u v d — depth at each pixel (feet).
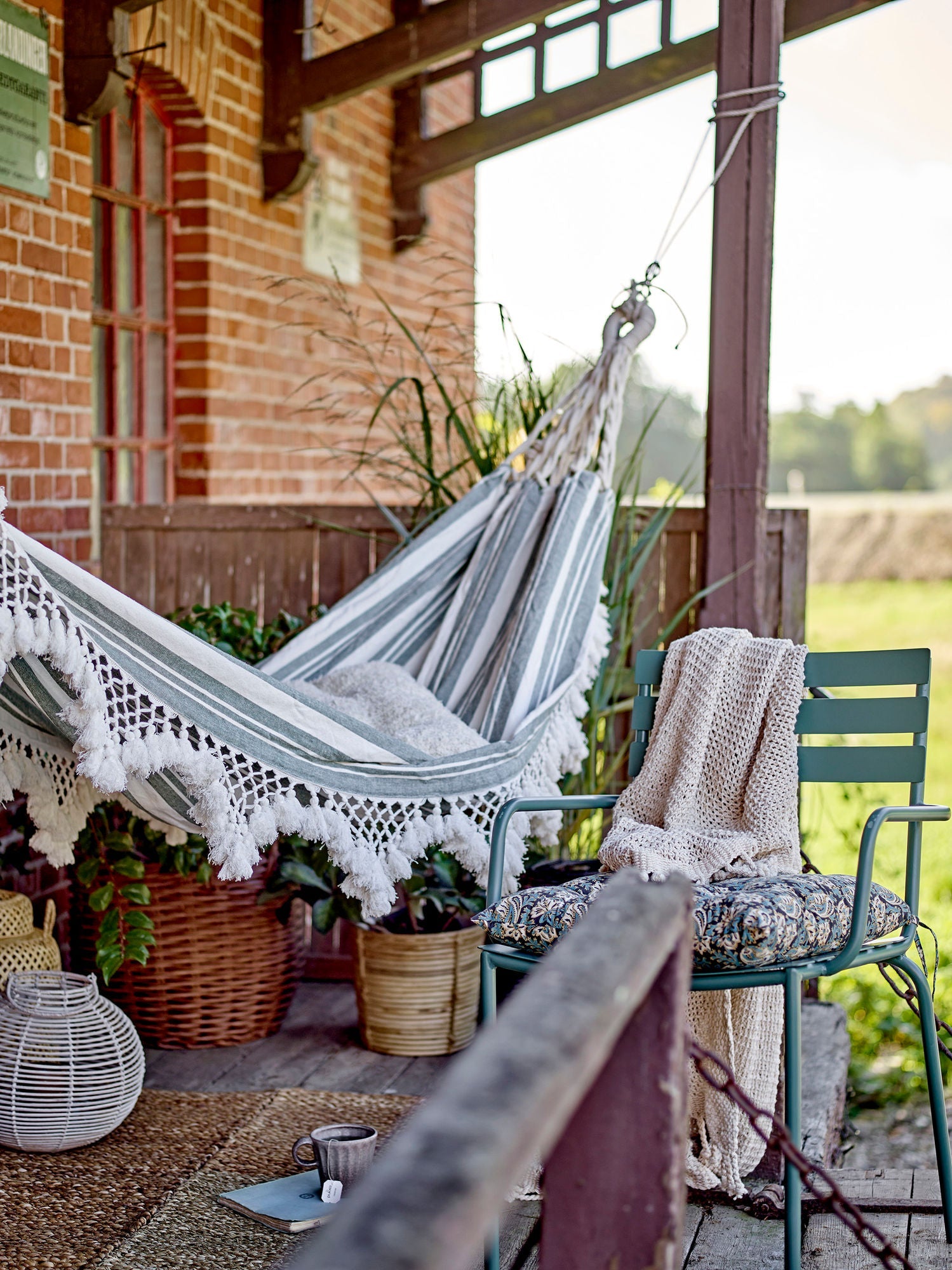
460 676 9.98
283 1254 6.78
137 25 13.14
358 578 12.21
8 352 11.02
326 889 9.84
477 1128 2.41
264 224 15.88
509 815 7.36
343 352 17.99
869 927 6.52
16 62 10.91
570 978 3.09
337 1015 10.87
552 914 6.44
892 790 24.02
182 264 14.79
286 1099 8.84
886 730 7.30
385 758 7.83
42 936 8.93
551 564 9.72
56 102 11.51
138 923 9.37
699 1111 7.51
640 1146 3.80
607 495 10.37
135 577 12.51
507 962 6.45
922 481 71.20
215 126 14.71
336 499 18.10
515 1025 2.82
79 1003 8.11
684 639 7.86
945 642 39.47
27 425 11.29
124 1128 8.35
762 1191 7.47
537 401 11.78
